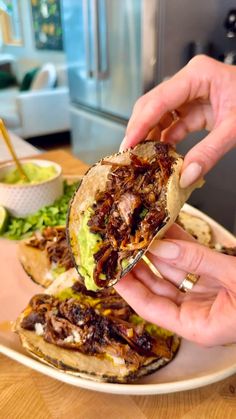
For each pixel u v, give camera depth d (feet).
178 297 1.07
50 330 0.99
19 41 7.72
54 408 0.87
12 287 1.29
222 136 0.95
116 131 3.75
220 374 0.89
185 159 0.93
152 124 1.17
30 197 1.61
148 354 0.96
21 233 1.56
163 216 0.87
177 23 3.05
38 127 5.91
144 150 1.00
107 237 0.95
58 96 5.91
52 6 6.26
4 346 0.95
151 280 1.09
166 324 0.98
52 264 1.32
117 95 3.61
